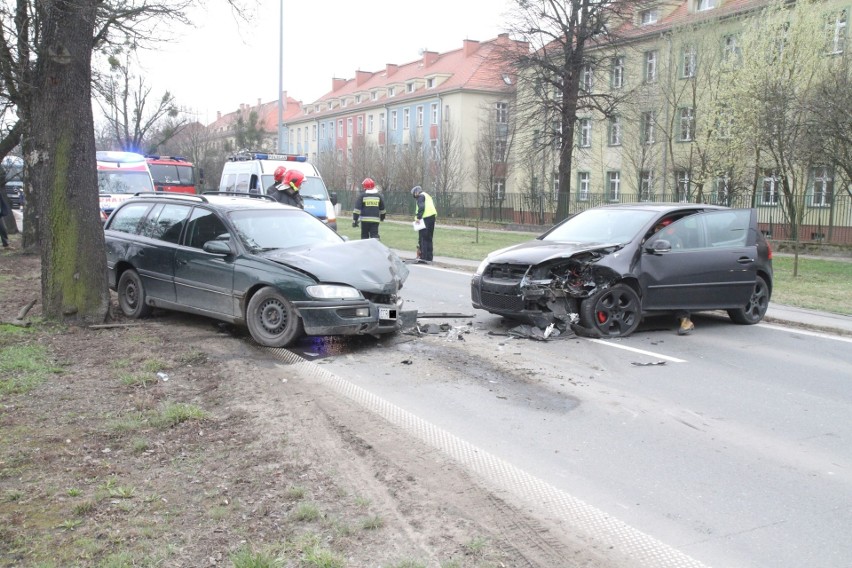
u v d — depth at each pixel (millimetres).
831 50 23703
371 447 4734
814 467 4746
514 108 35906
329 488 4055
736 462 4812
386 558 3307
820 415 5891
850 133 18500
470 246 21953
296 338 7480
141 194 9750
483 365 7188
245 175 20359
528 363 7320
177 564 3189
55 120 7996
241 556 3203
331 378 6430
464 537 3557
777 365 7598
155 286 8695
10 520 3535
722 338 8969
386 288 7652
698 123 28094
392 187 52656
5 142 17016
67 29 7867
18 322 7926
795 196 22969
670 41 30375
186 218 8680
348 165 60156
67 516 3602
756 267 9773
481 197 42812
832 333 9531
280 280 7418
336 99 79125
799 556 3551
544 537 3627
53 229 8094
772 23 23891
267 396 5754
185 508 3744
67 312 8141
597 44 31906
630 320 8789
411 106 63875
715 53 28453
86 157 8180
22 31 13867
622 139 36531
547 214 34844
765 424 5633
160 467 4289
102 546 3316
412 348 7848
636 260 8727
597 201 31922
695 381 6863
